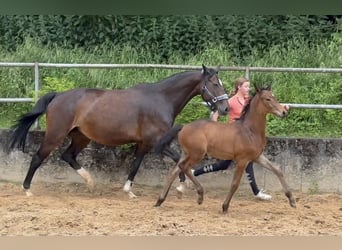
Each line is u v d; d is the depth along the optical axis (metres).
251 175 10.27
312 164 10.91
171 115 10.24
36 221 8.51
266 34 14.75
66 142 11.12
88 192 10.84
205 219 8.85
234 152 9.19
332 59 13.78
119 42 14.93
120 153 11.10
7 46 15.01
